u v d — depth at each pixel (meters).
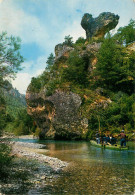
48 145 29.41
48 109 46.78
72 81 48.97
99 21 78.31
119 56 47.53
